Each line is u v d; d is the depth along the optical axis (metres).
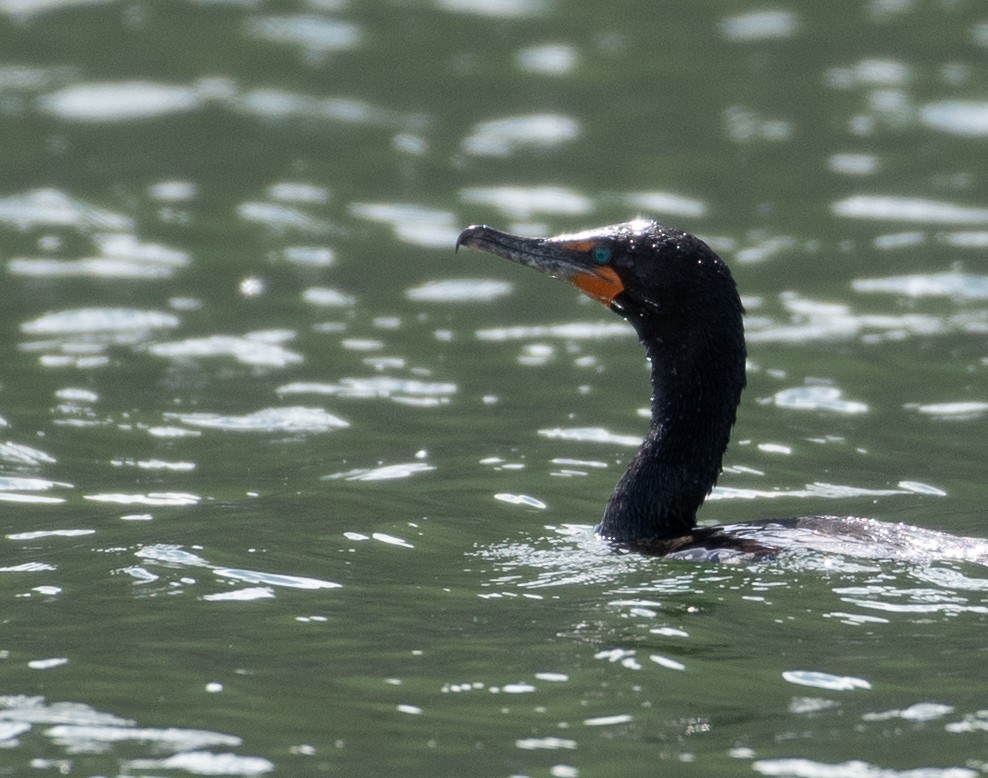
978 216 21.27
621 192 22.11
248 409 14.73
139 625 9.33
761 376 15.84
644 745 7.68
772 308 17.97
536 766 7.47
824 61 27.75
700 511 12.09
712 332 11.39
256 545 10.93
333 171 23.09
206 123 24.77
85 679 8.52
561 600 9.70
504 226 20.64
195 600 9.77
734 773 7.39
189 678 8.52
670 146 24.19
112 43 28.12
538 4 30.95
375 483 12.64
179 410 14.64
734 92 26.38
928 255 19.73
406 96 26.19
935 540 10.40
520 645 8.94
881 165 23.22
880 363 16.16
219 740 7.76
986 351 16.45
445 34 29.22
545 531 11.39
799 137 24.42
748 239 20.38
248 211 21.52
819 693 8.24
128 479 12.70
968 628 9.04
